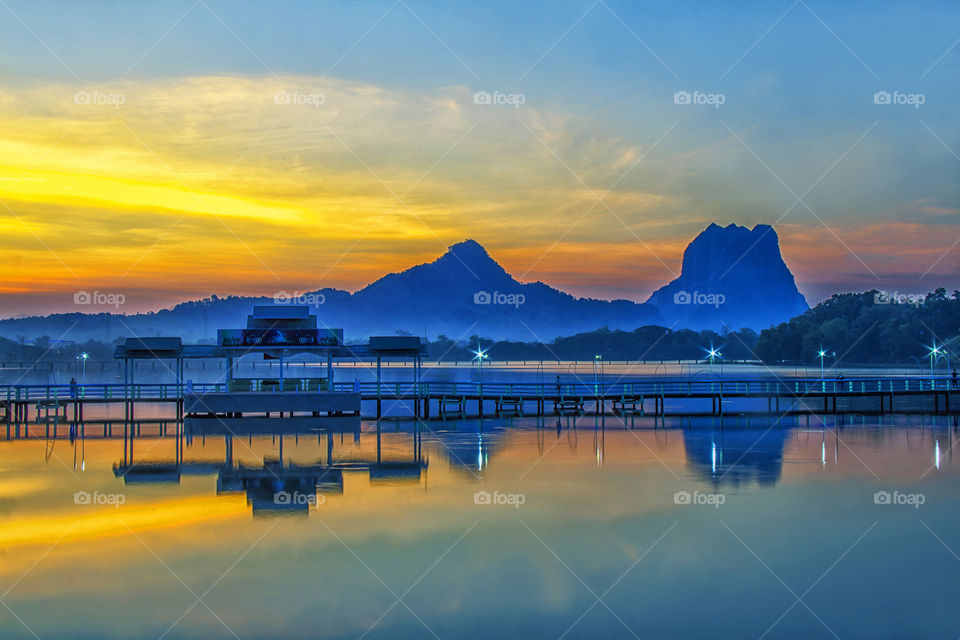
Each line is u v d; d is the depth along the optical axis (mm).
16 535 24844
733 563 22156
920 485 31062
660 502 28609
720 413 57688
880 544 23656
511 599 19812
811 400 73250
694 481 32125
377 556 22844
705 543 23859
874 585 20531
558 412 59156
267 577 21250
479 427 50969
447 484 31797
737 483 31734
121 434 47406
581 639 17547
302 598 19875
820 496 29344
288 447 41688
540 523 26062
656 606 19344
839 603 19453
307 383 54375
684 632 17953
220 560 22516
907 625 18250
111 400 54938
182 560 22531
